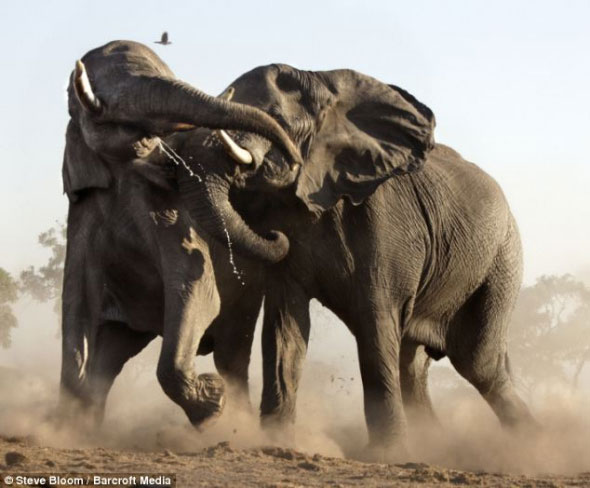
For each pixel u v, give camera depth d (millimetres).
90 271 30094
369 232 32250
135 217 29359
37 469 21734
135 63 28328
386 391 31938
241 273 32469
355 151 31812
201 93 27641
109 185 29422
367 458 31328
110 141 28062
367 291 32094
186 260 28844
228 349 33531
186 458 24109
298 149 30750
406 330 35094
